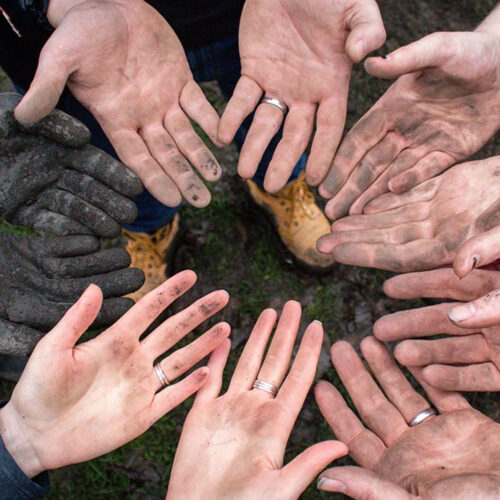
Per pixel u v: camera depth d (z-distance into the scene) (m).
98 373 0.52
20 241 0.58
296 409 0.52
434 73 0.59
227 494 0.47
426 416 0.56
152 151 0.62
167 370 0.54
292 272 0.83
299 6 0.59
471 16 0.99
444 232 0.59
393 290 0.60
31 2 0.59
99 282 0.58
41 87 0.54
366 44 0.56
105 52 0.58
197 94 0.63
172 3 0.62
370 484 0.48
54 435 0.51
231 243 0.84
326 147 0.62
